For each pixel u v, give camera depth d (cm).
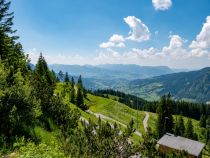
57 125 1891
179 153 2633
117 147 1198
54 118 1927
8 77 1594
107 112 13362
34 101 1683
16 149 1211
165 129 9812
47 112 1925
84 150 1202
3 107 1409
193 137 11994
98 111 13050
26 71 2125
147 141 1494
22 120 1523
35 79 2092
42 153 1110
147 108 19925
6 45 2914
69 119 1956
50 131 1745
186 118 19888
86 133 1294
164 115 9969
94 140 1238
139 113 16600
